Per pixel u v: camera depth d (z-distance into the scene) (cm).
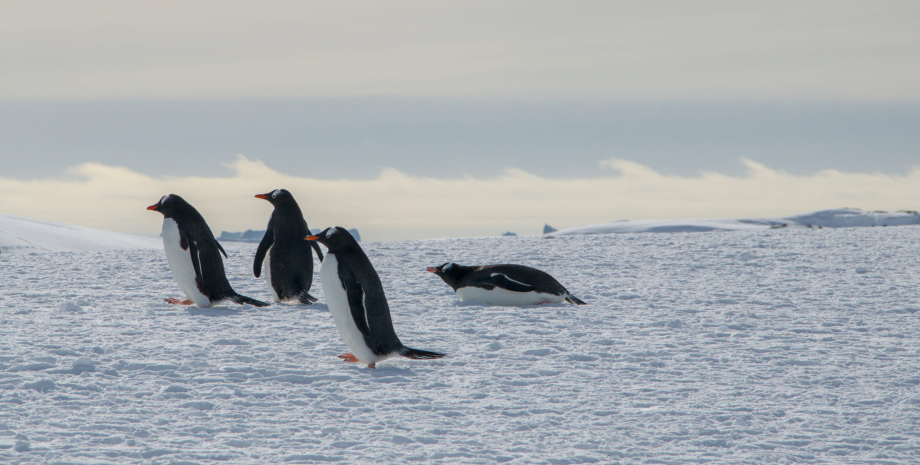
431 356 1396
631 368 1423
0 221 9531
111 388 1185
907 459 960
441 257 3516
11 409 1058
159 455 904
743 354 1557
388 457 917
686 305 2220
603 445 987
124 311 1977
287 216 2175
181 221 1988
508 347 1603
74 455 888
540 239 4512
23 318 1811
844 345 1662
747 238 4322
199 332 1689
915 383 1338
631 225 18838
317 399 1159
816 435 1049
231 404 1126
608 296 2405
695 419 1107
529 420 1085
